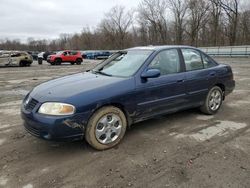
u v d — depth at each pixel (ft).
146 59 14.48
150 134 14.62
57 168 11.00
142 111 13.85
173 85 15.10
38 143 13.57
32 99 12.32
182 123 16.44
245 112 18.94
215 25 161.68
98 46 254.88
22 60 77.97
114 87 12.67
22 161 11.66
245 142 13.38
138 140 13.79
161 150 12.56
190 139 13.87
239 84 32.24
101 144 12.50
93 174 10.48
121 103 12.85
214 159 11.55
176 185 9.62
